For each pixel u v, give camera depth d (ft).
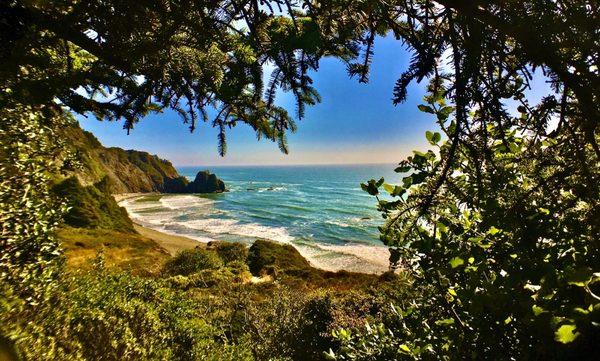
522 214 4.81
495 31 3.45
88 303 16.67
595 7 3.07
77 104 6.53
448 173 5.06
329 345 34.12
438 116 5.24
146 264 93.40
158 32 4.91
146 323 19.94
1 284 9.78
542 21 3.18
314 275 80.33
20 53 4.76
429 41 3.87
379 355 8.30
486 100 3.68
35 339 8.71
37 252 13.51
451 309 5.73
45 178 13.70
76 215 124.16
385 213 6.22
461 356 5.07
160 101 6.68
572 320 2.86
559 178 4.25
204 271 68.59
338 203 255.09
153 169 366.84
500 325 4.15
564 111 3.82
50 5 4.50
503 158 5.47
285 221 186.19
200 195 324.39
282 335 33.88
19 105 5.62
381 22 4.16
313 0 4.43
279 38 4.30
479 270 4.88
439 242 6.07
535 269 3.98
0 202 12.26
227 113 7.08
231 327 32.78
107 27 4.68
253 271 88.12
